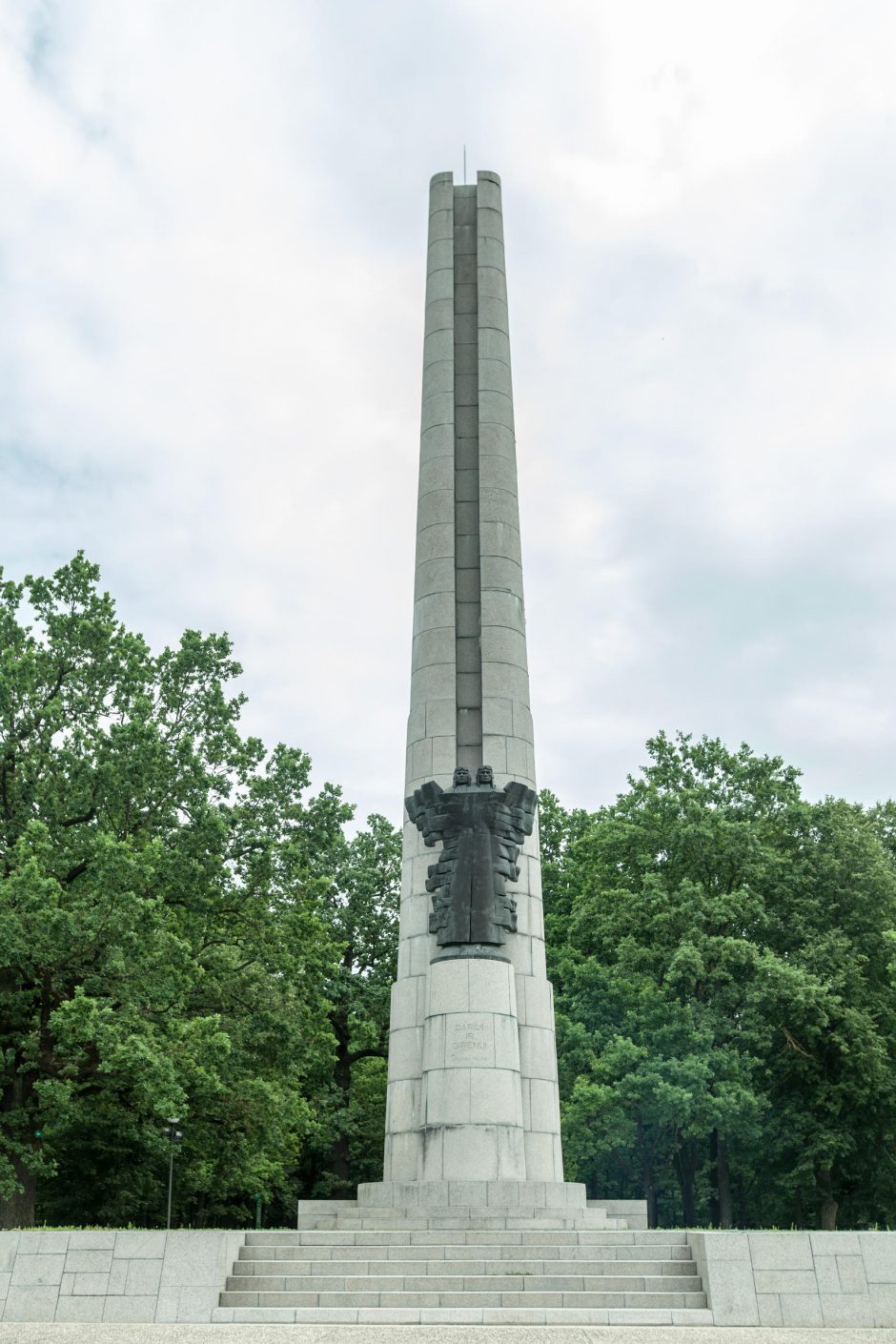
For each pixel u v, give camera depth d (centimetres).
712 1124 3622
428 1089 2389
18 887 2664
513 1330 1501
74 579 3422
